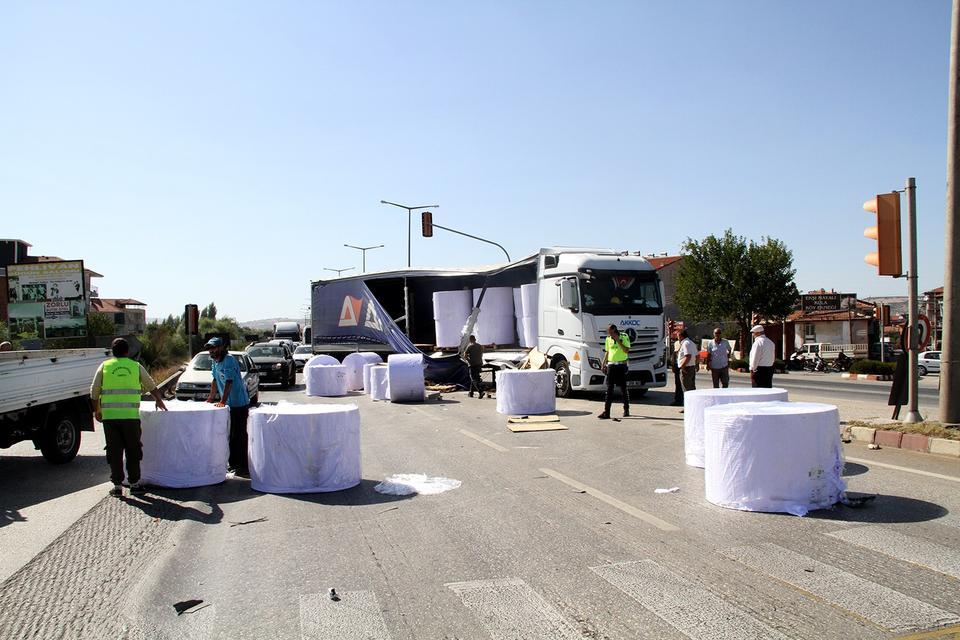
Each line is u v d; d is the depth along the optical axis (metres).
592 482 8.52
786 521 6.59
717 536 6.16
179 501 8.24
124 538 6.75
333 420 8.51
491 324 22.20
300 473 8.45
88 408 12.43
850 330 55.91
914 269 11.29
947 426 10.47
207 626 4.55
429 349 24.25
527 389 15.43
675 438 11.89
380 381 20.34
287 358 27.58
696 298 52.66
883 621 4.32
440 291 24.48
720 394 9.39
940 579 5.00
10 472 10.86
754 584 4.98
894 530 6.21
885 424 11.22
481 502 7.66
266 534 6.70
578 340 17.77
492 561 5.66
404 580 5.29
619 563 5.51
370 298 26.11
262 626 4.52
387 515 7.25
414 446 11.66
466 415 15.95
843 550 5.68
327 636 4.34
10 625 4.66
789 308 51.12
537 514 7.06
